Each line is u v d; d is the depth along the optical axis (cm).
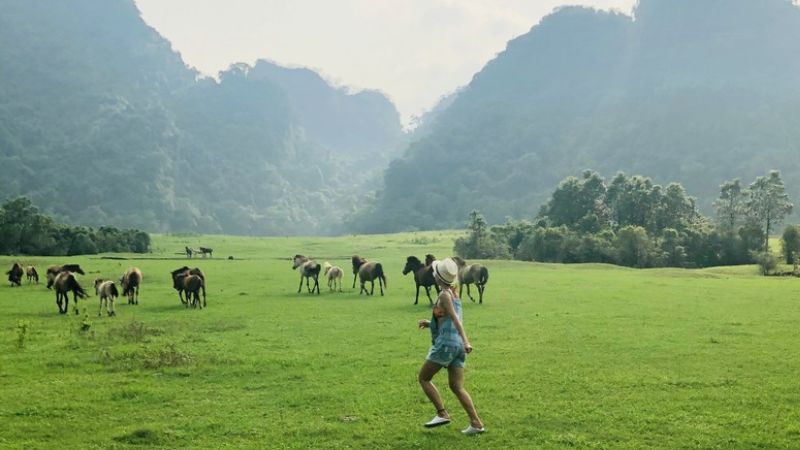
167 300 3244
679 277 5266
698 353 1695
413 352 1745
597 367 1530
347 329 2195
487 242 9075
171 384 1401
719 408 1181
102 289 2630
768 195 10038
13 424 1123
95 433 1084
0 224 8225
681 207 10444
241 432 1076
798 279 5181
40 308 2898
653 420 1113
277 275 5000
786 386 1332
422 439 1027
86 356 1702
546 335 2008
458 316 1045
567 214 10681
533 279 4719
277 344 1883
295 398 1272
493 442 1012
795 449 977
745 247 9094
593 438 1031
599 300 3123
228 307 2897
